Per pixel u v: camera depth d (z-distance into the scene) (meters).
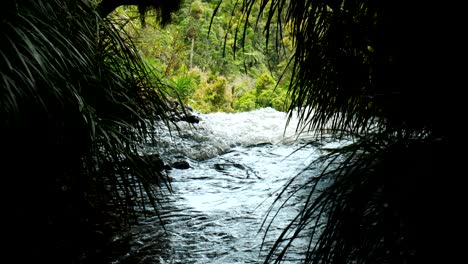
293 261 2.36
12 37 1.84
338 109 2.18
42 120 1.99
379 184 1.41
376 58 1.75
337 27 1.86
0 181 1.97
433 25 1.48
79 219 2.49
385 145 1.62
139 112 2.54
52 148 2.12
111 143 2.30
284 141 6.02
